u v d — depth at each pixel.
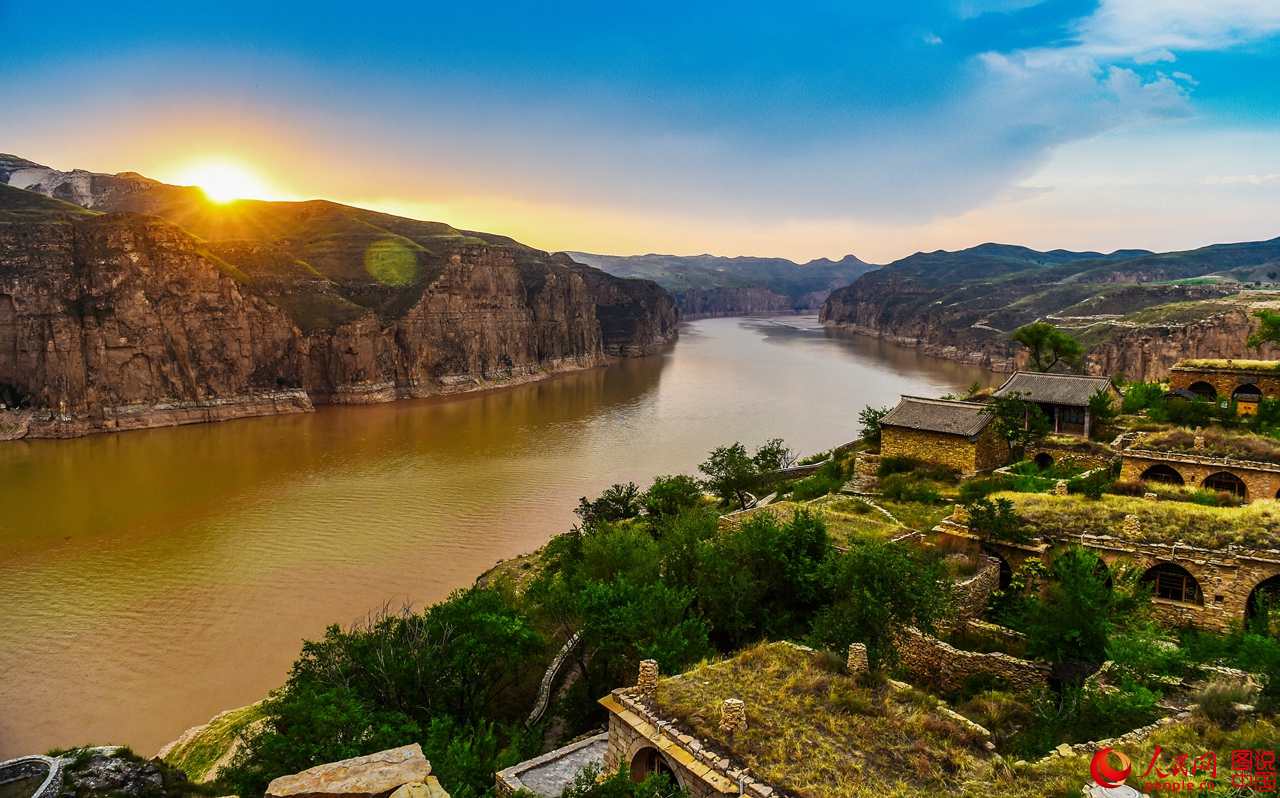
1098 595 26.72
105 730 42.12
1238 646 26.48
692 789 17.25
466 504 85.31
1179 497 38.31
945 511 44.88
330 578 63.12
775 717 18.59
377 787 13.78
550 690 33.19
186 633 53.38
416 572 64.44
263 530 75.62
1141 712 21.06
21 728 42.31
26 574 63.94
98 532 74.69
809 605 32.12
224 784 21.02
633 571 36.38
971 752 17.61
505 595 41.28
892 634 26.48
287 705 24.59
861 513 44.88
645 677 20.27
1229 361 62.34
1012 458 56.94
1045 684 25.30
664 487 61.72
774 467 76.44
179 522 78.00
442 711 28.17
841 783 16.28
